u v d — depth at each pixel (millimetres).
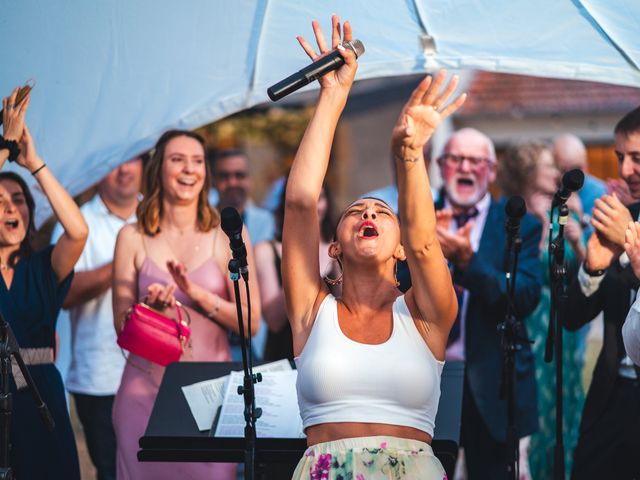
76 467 6055
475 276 6219
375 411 4301
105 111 6539
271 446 4922
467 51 6062
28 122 6508
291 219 4531
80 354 6910
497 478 6250
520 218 5051
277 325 7570
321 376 4324
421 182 4246
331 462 4227
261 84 6500
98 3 6016
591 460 5672
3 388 4992
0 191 6086
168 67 6379
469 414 6316
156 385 6250
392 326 4441
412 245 4309
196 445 5000
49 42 6184
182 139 6555
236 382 5293
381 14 5906
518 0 5711
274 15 6016
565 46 5906
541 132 13773
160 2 5996
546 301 6773
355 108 10992
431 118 4191
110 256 7141
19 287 6051
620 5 5574
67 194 6203
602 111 13562
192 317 6352
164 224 6531
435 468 4270
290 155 13188
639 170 6109
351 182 14195
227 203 8758
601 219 5543
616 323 5602
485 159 7012
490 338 6336
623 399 5578
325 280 4676
